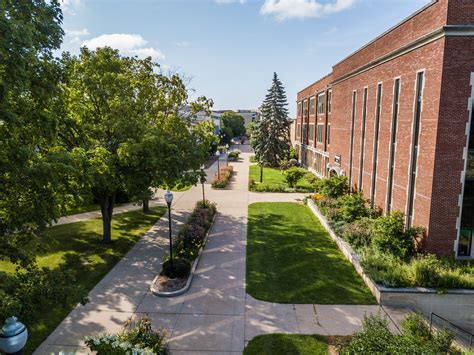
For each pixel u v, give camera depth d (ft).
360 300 38.42
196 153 60.03
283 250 53.26
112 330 32.65
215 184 106.83
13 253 28.71
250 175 133.18
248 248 54.19
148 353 23.77
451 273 38.88
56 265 47.62
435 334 30.55
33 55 24.95
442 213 43.45
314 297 38.99
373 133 63.52
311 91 140.05
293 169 105.19
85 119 49.90
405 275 39.11
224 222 68.90
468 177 42.91
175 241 54.49
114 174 44.96
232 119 350.02
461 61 40.55
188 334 32.14
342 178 78.23
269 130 157.17
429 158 43.80
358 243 51.03
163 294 38.93
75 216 72.49
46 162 28.09
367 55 66.59
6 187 28.58
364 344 25.66
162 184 58.65
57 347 30.25
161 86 60.39
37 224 30.60
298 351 29.66
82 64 51.29
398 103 52.80
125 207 80.94
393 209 54.44
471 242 44.32
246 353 29.45
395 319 35.17
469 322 37.63
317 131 129.18
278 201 88.28
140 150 45.98
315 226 65.72
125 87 53.06
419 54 46.21
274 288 41.06
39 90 28.66
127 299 38.52
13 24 22.63
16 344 16.35
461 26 39.60
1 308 22.48
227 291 40.34
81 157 38.45
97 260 49.47
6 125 28.02
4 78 24.12
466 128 41.57
